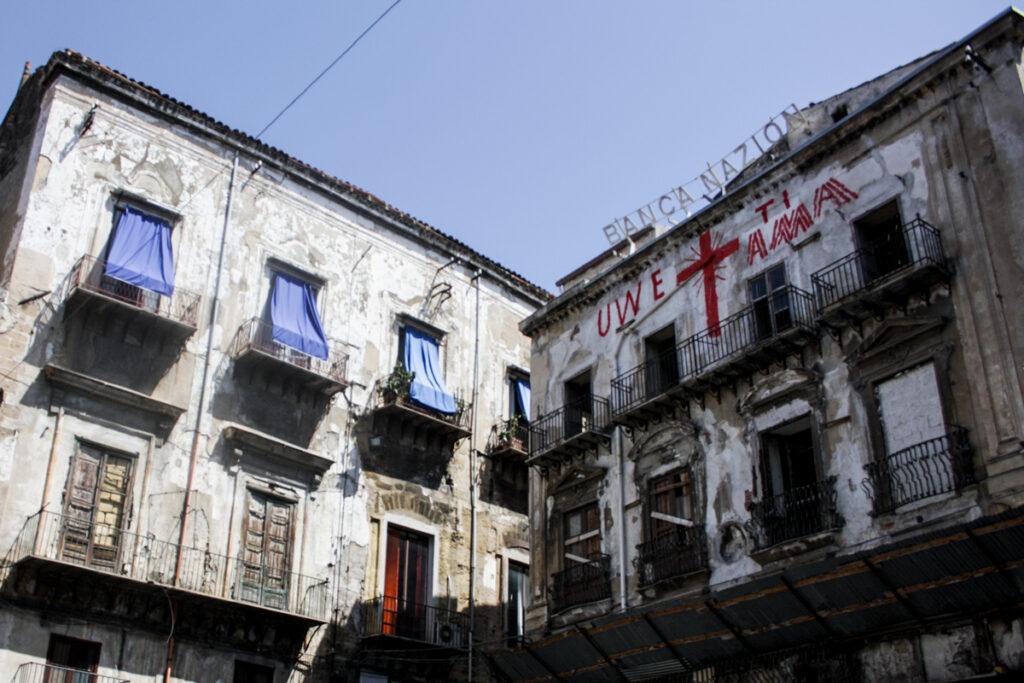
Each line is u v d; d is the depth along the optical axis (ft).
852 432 65.31
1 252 84.58
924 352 62.85
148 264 87.25
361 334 103.71
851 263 68.69
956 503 58.23
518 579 109.09
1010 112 63.41
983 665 54.19
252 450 89.81
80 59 90.33
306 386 95.35
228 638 82.64
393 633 95.14
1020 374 57.88
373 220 110.11
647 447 80.33
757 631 64.54
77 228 85.76
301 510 91.81
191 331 86.99
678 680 70.38
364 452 99.19
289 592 87.97
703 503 73.77
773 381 71.56
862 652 60.29
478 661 99.91
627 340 86.63
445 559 102.27
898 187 68.13
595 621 72.95
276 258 98.58
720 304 78.54
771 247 75.92
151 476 82.53
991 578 53.47
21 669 70.54
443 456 106.42
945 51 67.00
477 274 118.73
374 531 97.35
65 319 82.28
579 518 85.71
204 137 97.86
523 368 119.65
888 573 56.85
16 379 77.87
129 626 77.20
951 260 63.36
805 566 59.77
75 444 79.25
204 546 83.87
